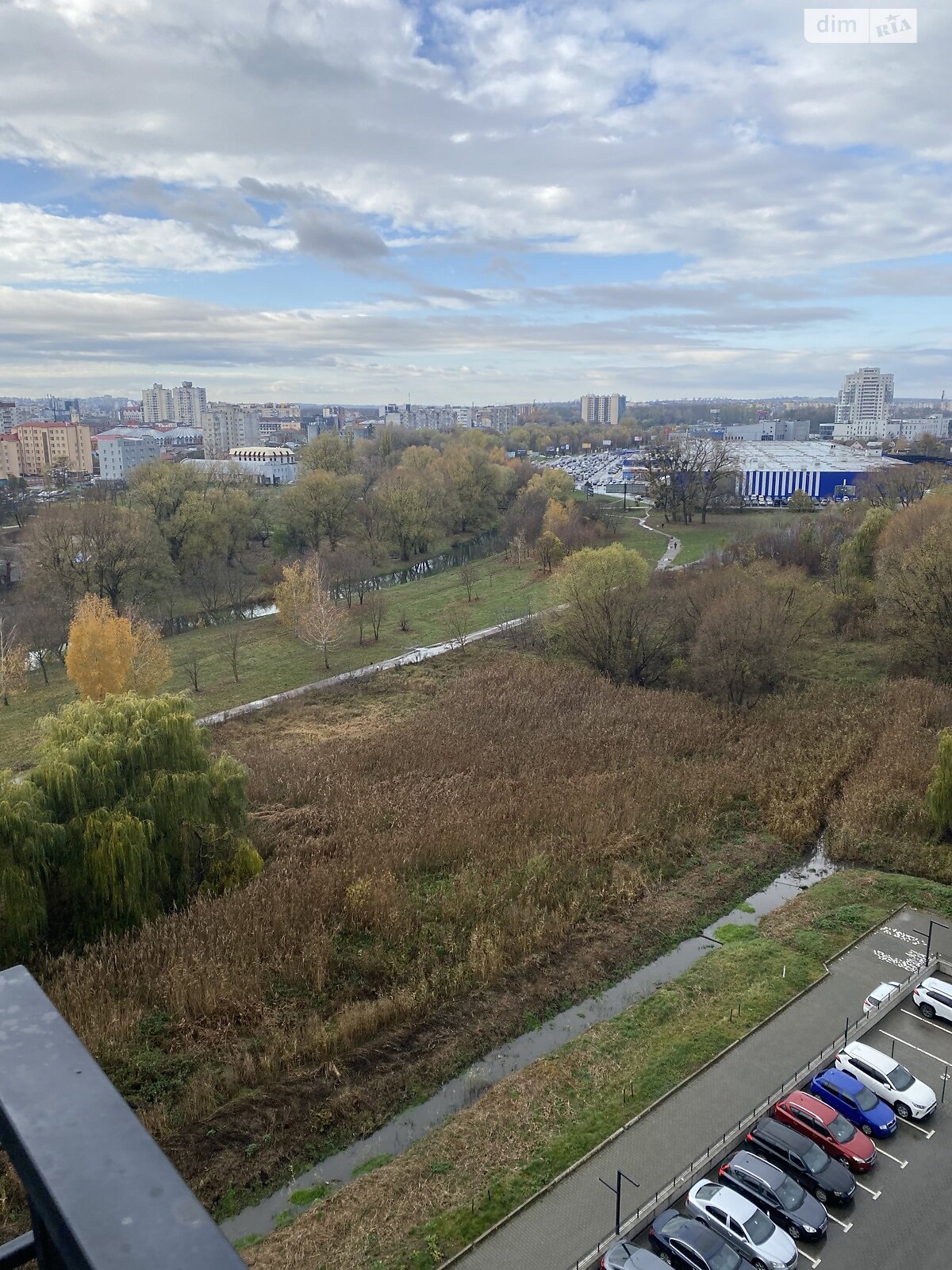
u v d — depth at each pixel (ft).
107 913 120.16
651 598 246.06
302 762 179.11
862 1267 74.43
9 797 116.67
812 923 126.72
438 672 248.93
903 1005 107.96
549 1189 82.12
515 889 132.16
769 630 215.72
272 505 419.33
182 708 142.72
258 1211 83.15
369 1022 104.37
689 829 152.05
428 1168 85.46
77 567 289.74
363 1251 76.89
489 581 361.51
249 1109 93.35
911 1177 83.61
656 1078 96.43
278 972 112.27
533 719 201.36
